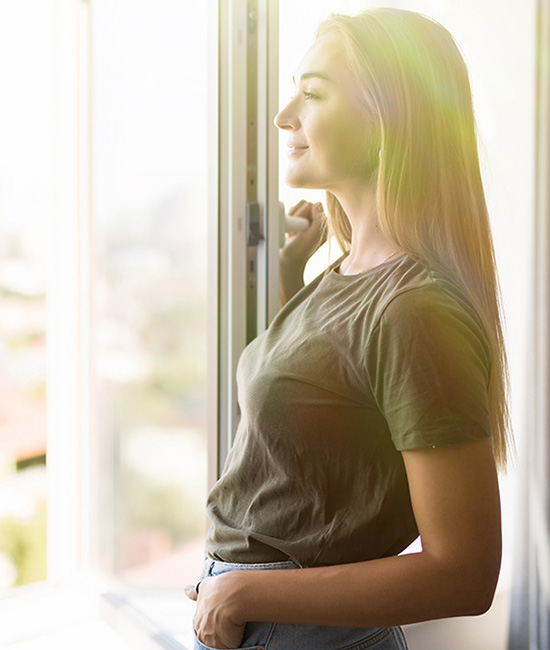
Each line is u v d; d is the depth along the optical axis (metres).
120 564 2.72
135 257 2.75
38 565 3.43
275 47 1.28
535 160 1.38
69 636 2.30
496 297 0.90
